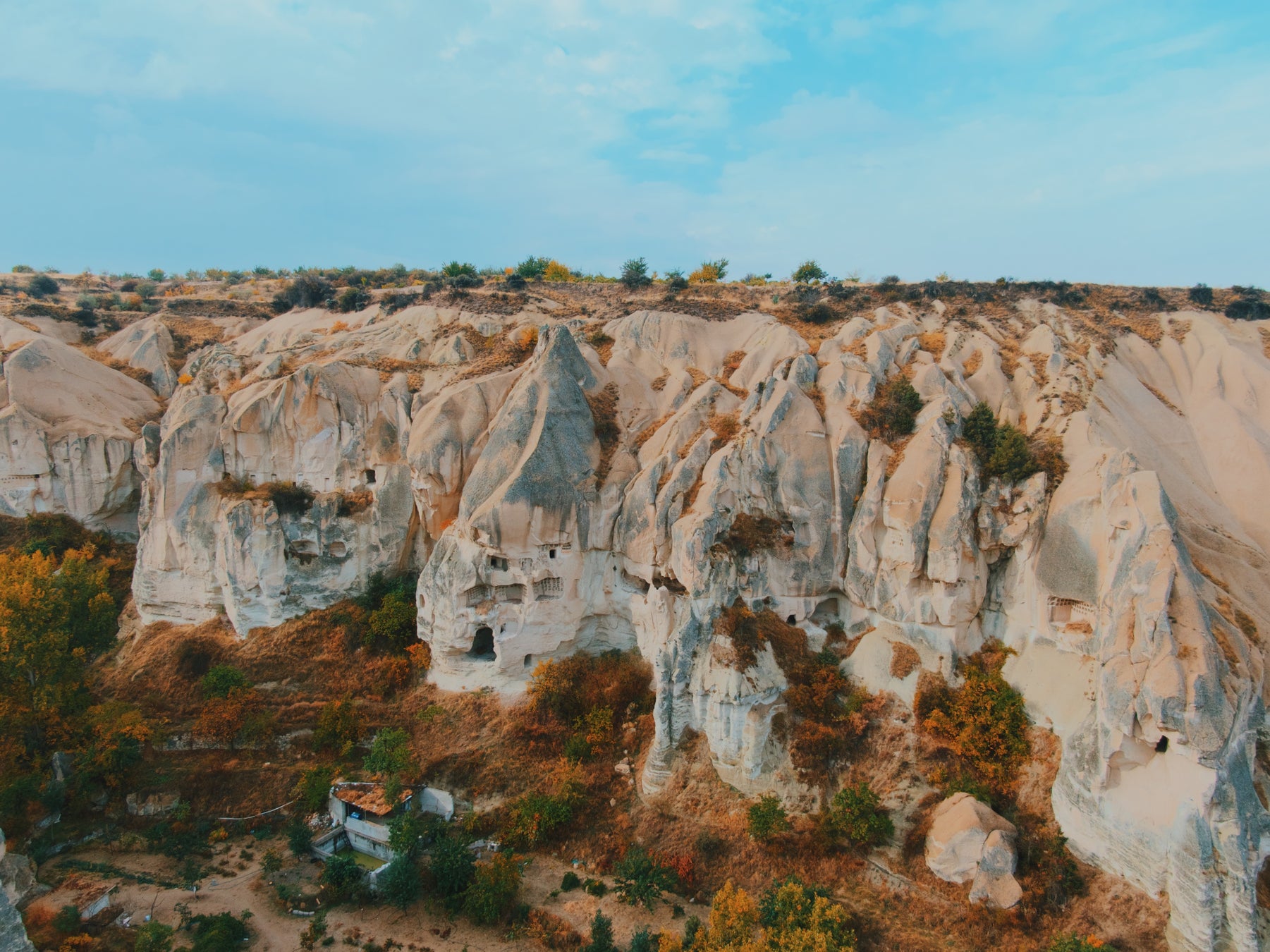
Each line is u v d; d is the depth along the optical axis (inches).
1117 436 1503.4
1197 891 1010.1
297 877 1316.4
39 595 1555.1
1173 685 1068.5
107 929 1181.7
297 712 1604.3
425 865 1315.2
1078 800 1155.9
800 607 1529.3
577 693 1568.7
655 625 1541.6
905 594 1445.6
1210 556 1366.9
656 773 1398.9
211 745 1552.7
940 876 1165.7
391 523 1831.9
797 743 1362.0
